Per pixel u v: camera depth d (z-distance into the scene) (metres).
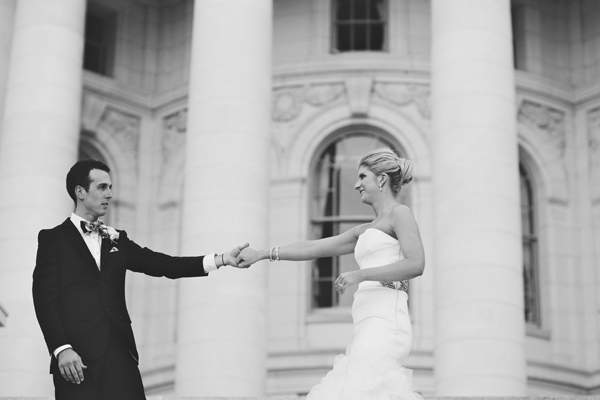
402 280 9.62
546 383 31.69
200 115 25.06
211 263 10.42
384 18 34.03
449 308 23.16
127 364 9.70
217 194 24.39
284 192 32.78
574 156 33.94
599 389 31.97
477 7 25.03
